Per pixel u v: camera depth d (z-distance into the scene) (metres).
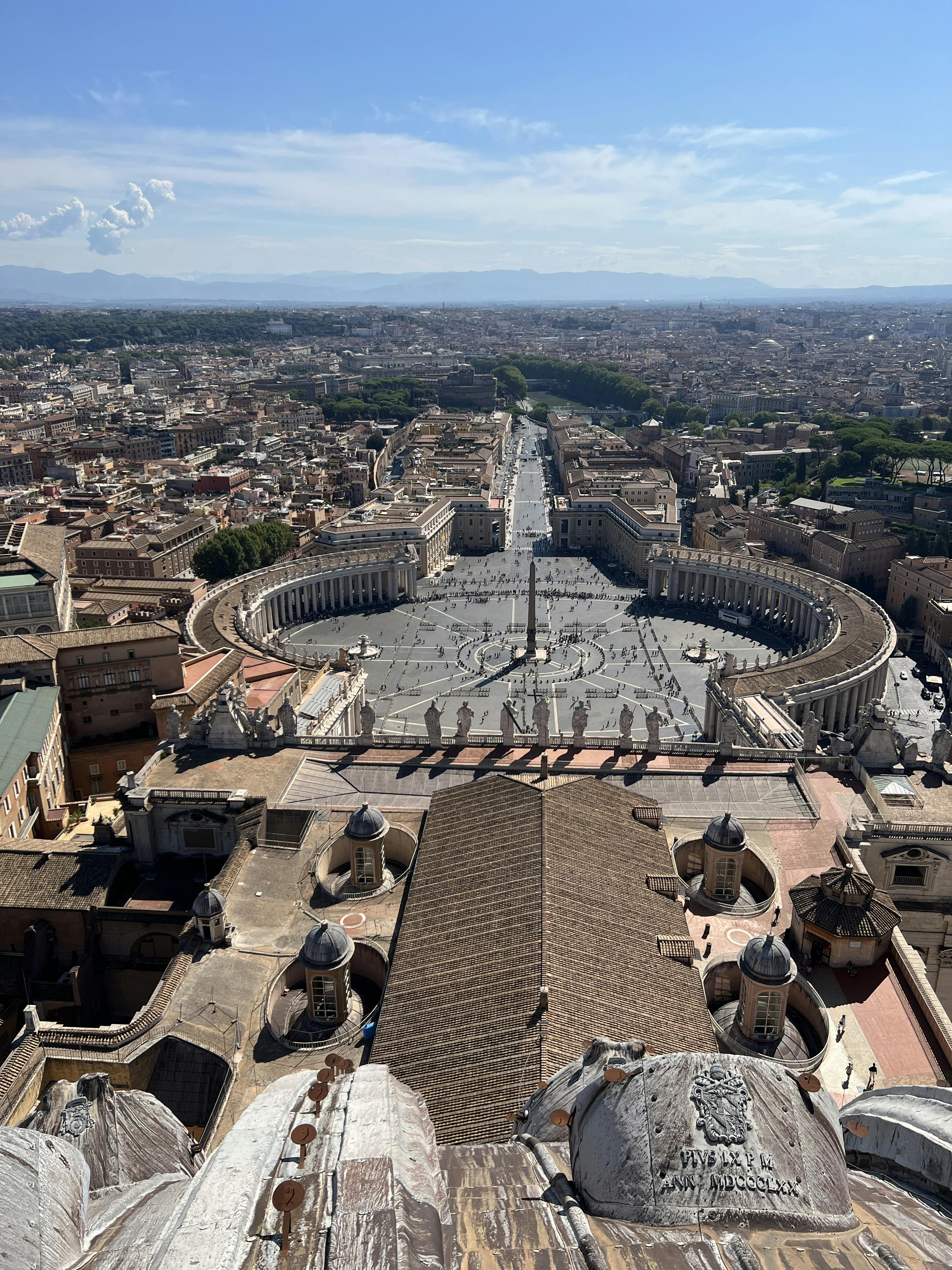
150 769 107.69
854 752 107.25
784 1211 15.91
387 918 83.25
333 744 113.94
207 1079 66.69
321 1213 14.00
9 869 96.69
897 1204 18.34
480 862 78.81
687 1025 63.72
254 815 97.12
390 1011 65.69
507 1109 52.50
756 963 64.62
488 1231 15.35
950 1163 20.25
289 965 76.69
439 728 114.06
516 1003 61.06
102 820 104.06
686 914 83.12
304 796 102.81
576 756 111.25
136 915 92.19
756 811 98.94
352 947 70.38
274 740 113.88
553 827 80.50
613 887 76.44
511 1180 18.73
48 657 142.75
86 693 148.50
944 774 105.56
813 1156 17.53
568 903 71.25
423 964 69.19
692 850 92.56
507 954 66.25
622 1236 15.12
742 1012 67.19
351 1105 17.42
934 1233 16.30
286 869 90.69
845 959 77.06
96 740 150.75
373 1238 12.94
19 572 180.25
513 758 110.50
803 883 80.62
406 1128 16.92
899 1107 23.34
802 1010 73.44
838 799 101.50
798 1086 19.11
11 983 93.00
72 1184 16.38
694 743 139.38
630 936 71.00
